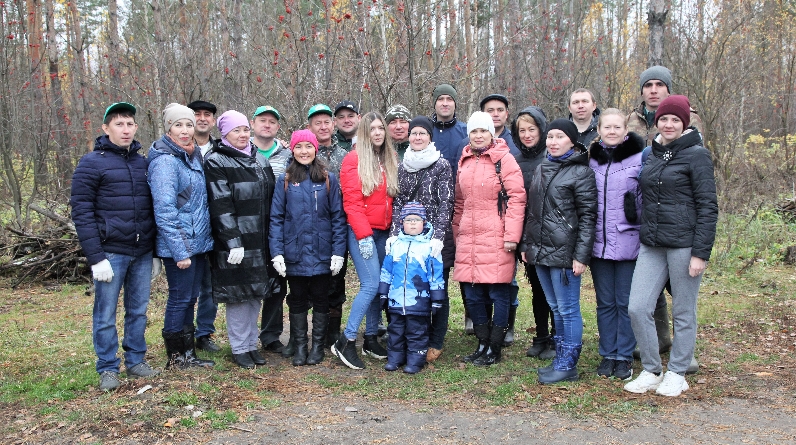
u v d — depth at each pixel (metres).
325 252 4.78
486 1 15.20
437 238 4.63
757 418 3.64
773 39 17.03
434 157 4.78
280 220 4.75
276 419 3.74
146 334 5.86
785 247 9.16
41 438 3.49
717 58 11.74
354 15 9.41
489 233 4.64
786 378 4.35
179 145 4.40
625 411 3.76
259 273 4.63
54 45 15.35
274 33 10.72
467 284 4.81
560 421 3.65
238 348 4.76
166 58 10.63
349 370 4.75
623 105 14.29
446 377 4.50
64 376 4.60
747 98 16.16
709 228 3.78
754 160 13.72
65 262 8.84
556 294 4.38
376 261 4.85
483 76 11.56
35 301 7.70
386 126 4.81
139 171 4.27
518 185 4.56
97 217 4.12
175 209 4.29
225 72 10.12
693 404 3.87
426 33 9.41
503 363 4.87
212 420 3.68
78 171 4.02
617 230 4.26
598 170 4.33
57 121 14.72
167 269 4.48
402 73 9.21
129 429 3.56
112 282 4.19
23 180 12.16
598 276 4.45
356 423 3.68
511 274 4.68
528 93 12.91
